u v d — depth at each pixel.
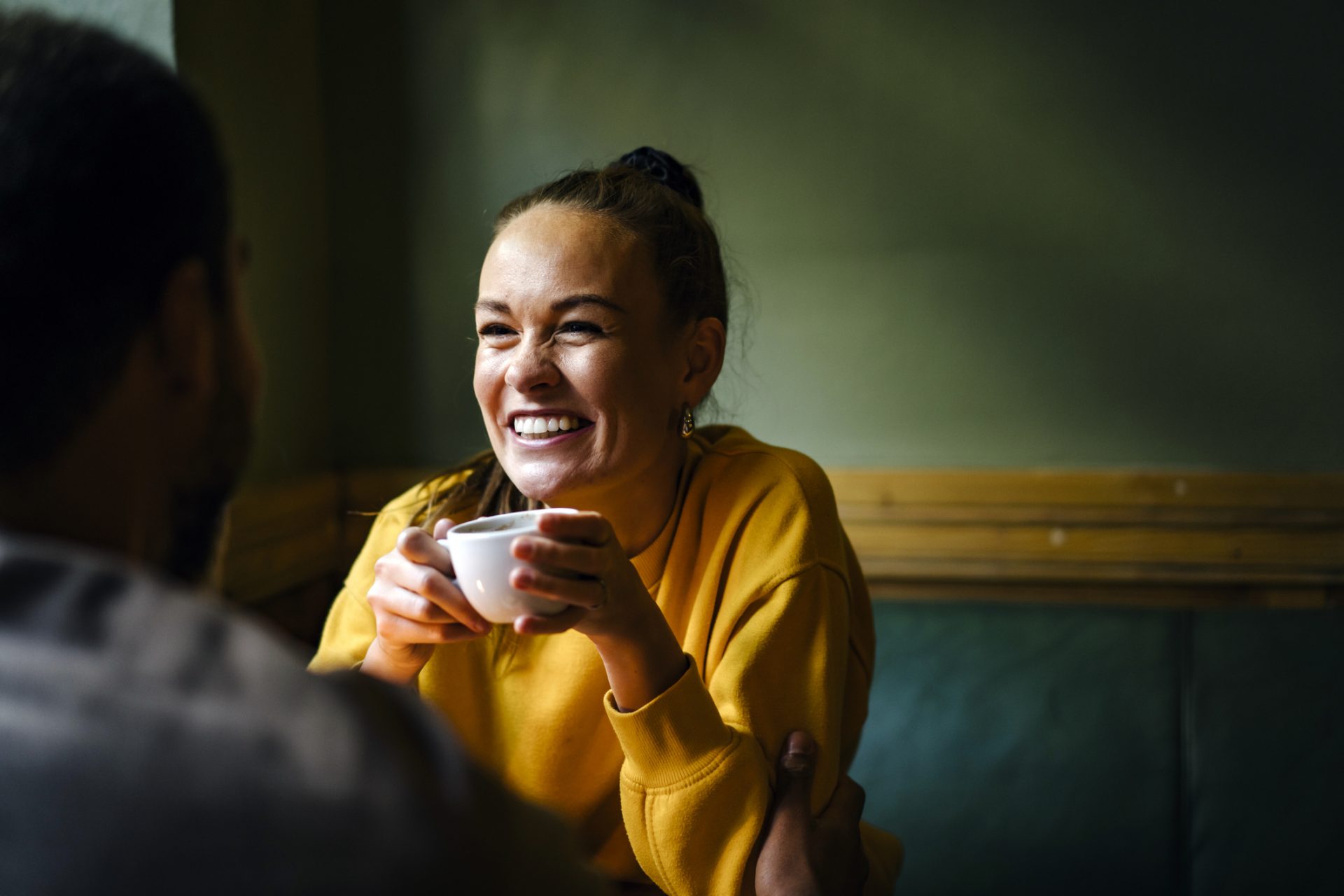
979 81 1.80
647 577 0.99
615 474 0.91
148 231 0.40
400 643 0.82
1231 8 1.74
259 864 0.32
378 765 0.35
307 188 1.92
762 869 0.78
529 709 0.97
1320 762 1.53
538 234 0.90
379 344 2.00
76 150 0.38
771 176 1.87
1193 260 1.78
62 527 0.41
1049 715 1.60
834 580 0.95
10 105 0.38
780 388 1.89
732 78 1.86
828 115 1.84
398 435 2.01
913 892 1.57
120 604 0.37
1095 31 1.77
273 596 1.76
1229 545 1.75
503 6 1.92
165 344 0.42
